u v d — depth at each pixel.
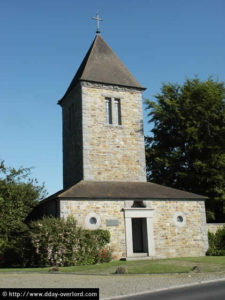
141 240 20.77
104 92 22.67
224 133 26.84
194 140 27.64
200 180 26.52
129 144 22.52
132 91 23.56
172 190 21.25
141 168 22.47
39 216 21.55
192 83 29.30
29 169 22.12
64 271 13.84
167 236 19.36
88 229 17.70
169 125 29.20
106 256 17.38
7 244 19.00
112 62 24.27
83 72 22.62
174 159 28.02
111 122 22.53
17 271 14.23
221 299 8.16
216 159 26.22
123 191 19.73
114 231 18.28
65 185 24.08
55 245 16.03
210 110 27.42
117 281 11.07
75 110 23.05
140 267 14.04
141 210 19.11
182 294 8.90
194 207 20.56
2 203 20.05
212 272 12.48
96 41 24.95
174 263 15.18
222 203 25.95
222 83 29.22
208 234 20.77
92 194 18.44
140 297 8.78
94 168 21.16
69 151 23.67
